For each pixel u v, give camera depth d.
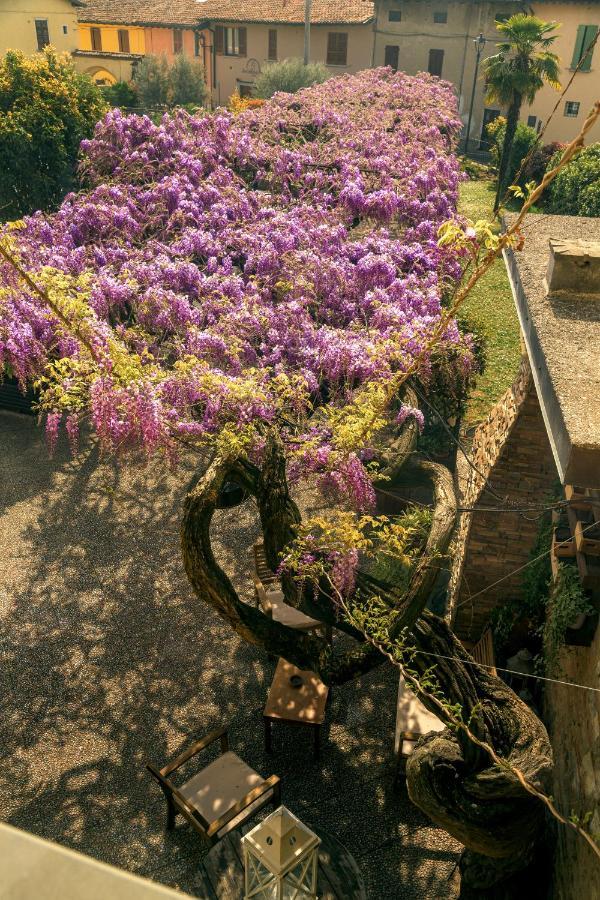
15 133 18.28
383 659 6.09
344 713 8.37
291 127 19.17
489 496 8.65
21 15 30.36
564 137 30.78
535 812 5.85
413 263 11.74
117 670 8.81
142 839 7.02
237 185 14.51
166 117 15.55
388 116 21.41
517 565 8.90
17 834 0.50
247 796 6.75
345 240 12.34
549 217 8.42
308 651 6.22
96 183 14.83
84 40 43.62
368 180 15.17
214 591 5.93
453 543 10.21
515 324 17.33
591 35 28.81
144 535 10.95
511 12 31.48
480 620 9.37
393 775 7.68
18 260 9.64
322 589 6.31
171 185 13.19
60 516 11.27
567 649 6.89
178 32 41.59
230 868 6.13
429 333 8.56
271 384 8.19
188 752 7.20
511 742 6.08
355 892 5.93
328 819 7.22
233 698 8.52
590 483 4.49
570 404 4.75
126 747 7.91
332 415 7.17
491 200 25.61
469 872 6.43
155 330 10.17
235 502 8.92
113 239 12.40
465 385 10.62
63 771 7.64
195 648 9.15
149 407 7.43
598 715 5.74
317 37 36.75
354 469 6.94
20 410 13.77
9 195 19.50
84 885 0.47
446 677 6.10
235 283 10.75
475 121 33.50
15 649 9.04
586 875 5.48
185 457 12.52
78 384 7.73
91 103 19.95
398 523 8.80
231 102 35.47
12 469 12.28
